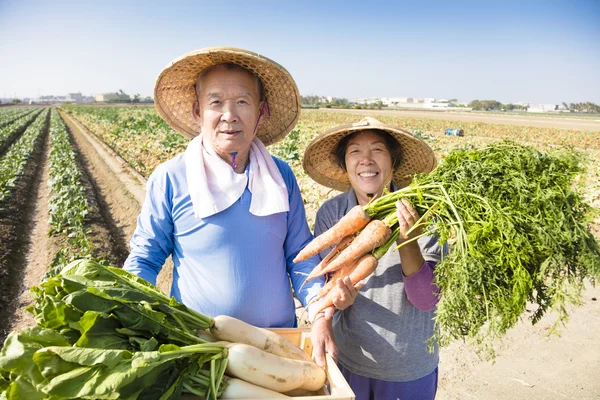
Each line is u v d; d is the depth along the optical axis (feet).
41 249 28.27
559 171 7.03
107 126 137.39
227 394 6.50
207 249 8.21
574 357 15.30
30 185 48.08
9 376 5.50
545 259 6.40
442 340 6.46
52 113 278.87
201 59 8.28
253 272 8.25
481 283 6.25
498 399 13.39
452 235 7.19
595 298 19.24
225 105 8.14
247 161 9.03
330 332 8.29
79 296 5.88
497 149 7.61
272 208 8.32
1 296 21.06
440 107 568.41
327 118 208.85
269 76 8.78
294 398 6.34
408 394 8.78
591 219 6.75
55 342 5.58
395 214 7.82
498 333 6.22
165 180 8.49
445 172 7.63
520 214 6.56
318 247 8.43
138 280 7.34
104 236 29.91
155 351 5.84
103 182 49.98
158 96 9.58
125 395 5.37
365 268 7.89
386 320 8.57
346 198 9.59
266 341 7.52
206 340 7.30
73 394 5.07
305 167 10.78
